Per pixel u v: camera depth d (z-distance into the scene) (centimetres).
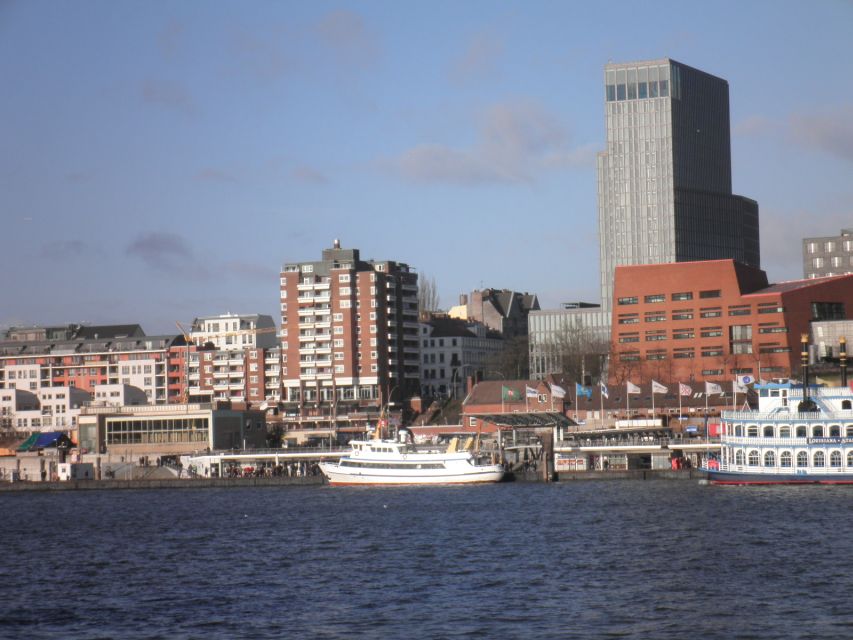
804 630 9712
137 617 10856
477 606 10881
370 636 9825
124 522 19638
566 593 11400
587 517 17675
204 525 18588
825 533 14888
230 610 11050
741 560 13025
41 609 11375
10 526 19538
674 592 11319
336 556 14325
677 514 17638
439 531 16488
